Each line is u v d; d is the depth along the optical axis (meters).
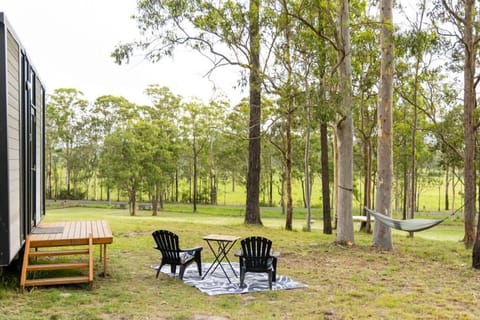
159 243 6.28
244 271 5.83
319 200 37.44
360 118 17.31
